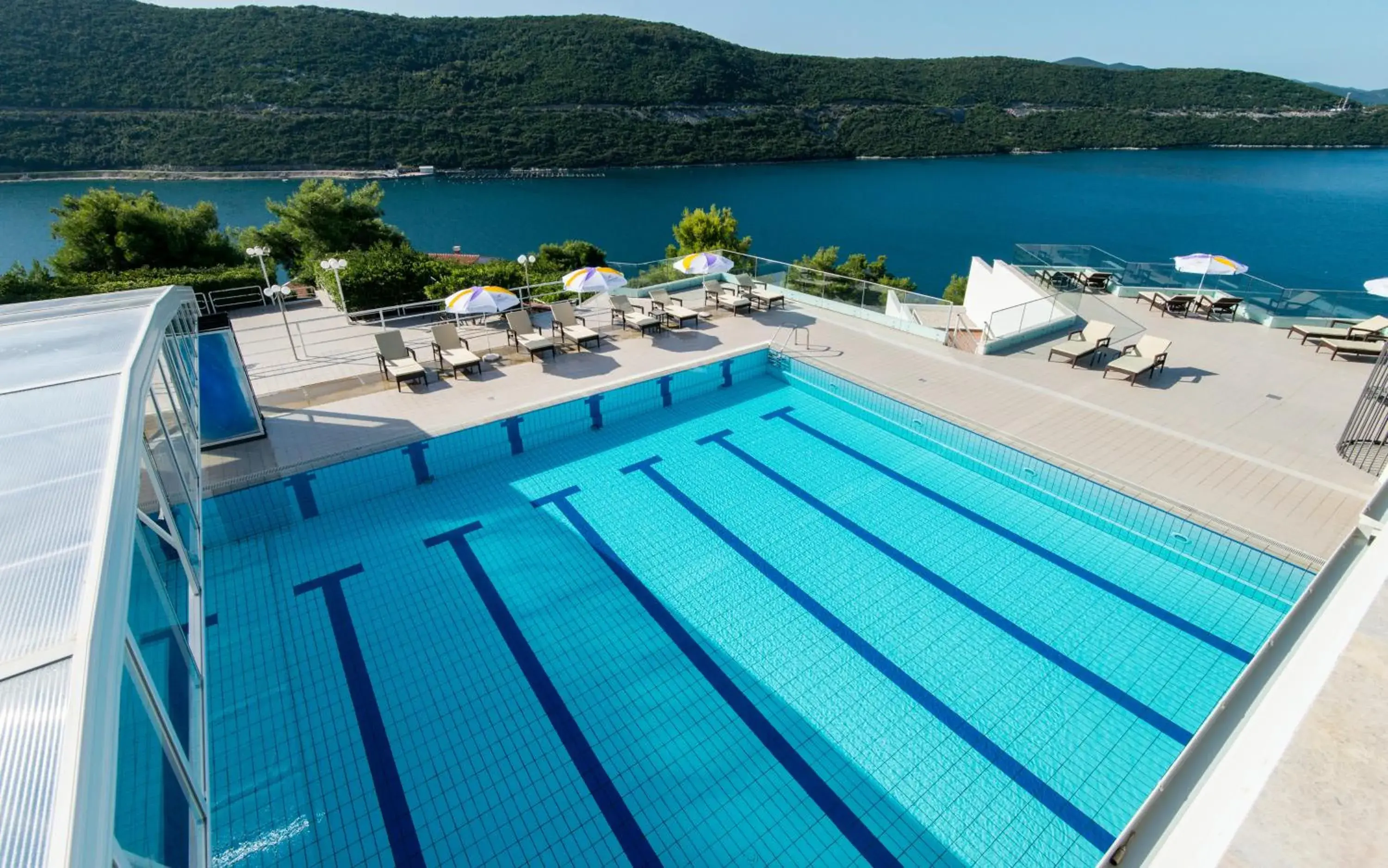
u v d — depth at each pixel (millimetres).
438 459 9422
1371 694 1699
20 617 2324
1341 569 3143
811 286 16234
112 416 3715
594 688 6027
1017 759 5363
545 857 4688
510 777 5234
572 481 9336
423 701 5879
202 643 4602
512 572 7516
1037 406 10258
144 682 2900
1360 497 7777
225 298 18141
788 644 6520
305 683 6051
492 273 18906
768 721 5711
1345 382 11055
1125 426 9555
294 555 7773
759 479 9359
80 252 25531
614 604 7043
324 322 15914
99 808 1883
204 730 4133
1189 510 7555
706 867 4633
